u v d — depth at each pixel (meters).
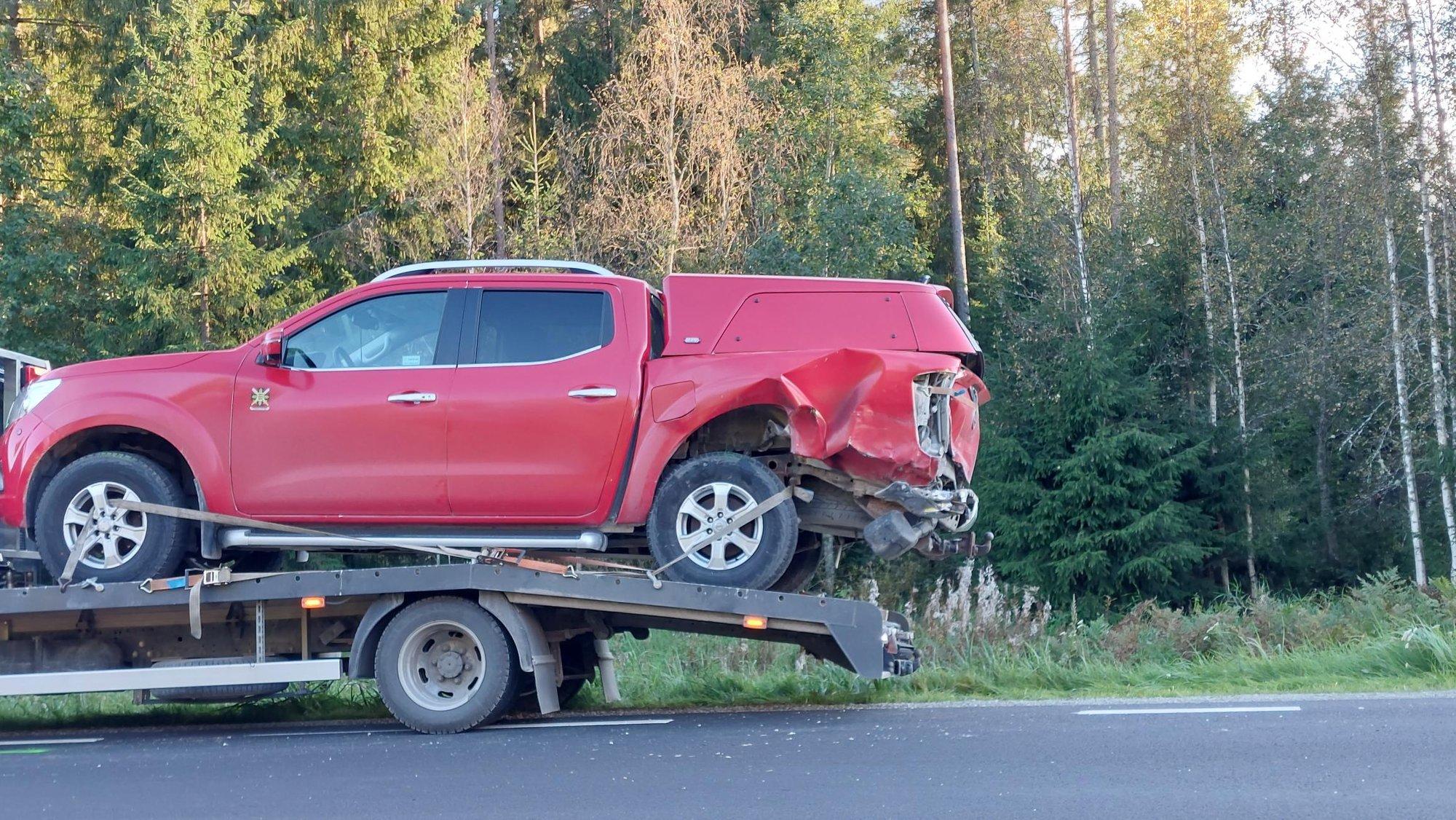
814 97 33.75
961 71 41.75
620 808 5.18
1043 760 5.84
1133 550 25.20
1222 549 26.84
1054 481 26.55
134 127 25.70
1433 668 8.94
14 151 25.50
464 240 28.92
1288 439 29.58
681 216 27.42
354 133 28.14
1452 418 25.78
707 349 7.56
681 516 7.46
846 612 7.23
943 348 7.53
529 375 7.59
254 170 26.81
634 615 7.80
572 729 7.38
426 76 29.20
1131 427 25.75
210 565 8.38
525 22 37.78
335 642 7.82
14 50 28.03
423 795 5.56
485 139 29.39
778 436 7.61
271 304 26.48
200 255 25.31
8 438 7.96
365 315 7.87
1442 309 26.02
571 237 27.41
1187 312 28.73
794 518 7.44
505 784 5.73
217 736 7.79
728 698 9.09
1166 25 33.28
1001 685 9.44
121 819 5.30
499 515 7.59
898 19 40.75
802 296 7.66
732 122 27.67
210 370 7.88
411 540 7.68
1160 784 5.31
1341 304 28.20
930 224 40.00
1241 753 5.86
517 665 7.45
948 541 8.02
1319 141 27.48
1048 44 37.47
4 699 9.39
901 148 39.75
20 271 24.67
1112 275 27.70
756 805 5.13
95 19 26.47
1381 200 26.02
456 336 7.75
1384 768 5.48
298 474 7.68
